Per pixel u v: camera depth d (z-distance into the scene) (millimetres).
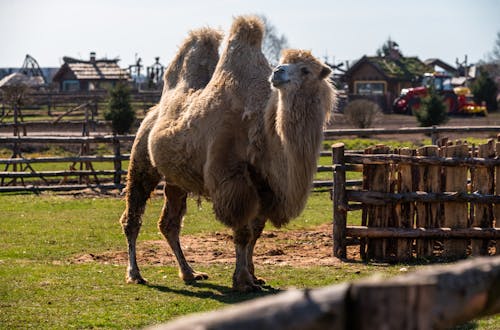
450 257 10508
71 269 10180
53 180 22922
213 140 8711
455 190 10500
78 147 32938
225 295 8664
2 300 8312
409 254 10508
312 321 2180
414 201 10414
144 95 52875
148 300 8438
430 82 57188
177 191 9984
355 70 68375
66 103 53344
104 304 8211
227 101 8859
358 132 21312
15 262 10742
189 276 9578
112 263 10789
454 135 36594
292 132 7965
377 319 2254
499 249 10445
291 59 8023
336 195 10633
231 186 8523
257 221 8961
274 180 8367
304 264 10352
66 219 15047
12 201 18109
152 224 14586
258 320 2135
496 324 6977
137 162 10164
